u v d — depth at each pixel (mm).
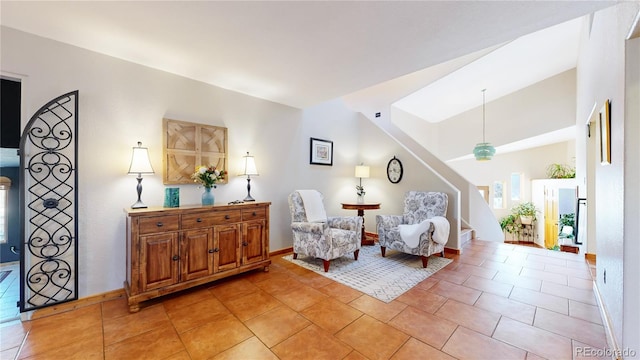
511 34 2018
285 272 3088
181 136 2855
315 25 1897
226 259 2734
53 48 2176
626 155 1532
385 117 5852
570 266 3320
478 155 5211
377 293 2521
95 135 2369
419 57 2402
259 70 2715
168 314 2121
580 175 4352
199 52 2346
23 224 2045
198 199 3018
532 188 7840
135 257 2168
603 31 2324
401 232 3502
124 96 2514
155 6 1705
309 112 4320
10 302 2303
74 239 2246
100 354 1637
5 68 2006
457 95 5969
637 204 1501
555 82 5293
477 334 1850
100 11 1774
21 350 1669
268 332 1876
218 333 1862
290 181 4008
